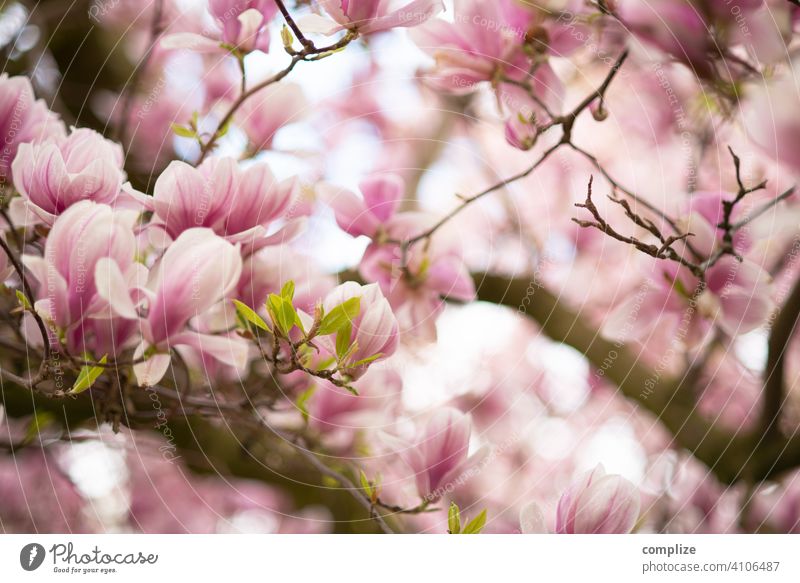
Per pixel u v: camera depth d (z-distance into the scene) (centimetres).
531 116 186
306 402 190
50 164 171
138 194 172
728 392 246
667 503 242
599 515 177
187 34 180
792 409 213
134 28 208
